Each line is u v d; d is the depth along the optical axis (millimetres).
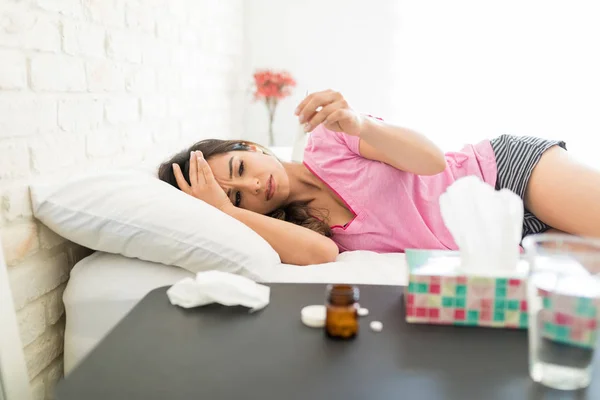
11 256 974
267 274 1068
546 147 1361
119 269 1076
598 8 2525
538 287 587
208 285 791
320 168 1372
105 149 1336
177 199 1108
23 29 987
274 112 2830
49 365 1117
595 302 564
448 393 562
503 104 2691
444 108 2746
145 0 1569
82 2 1201
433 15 2670
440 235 1341
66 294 1061
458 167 1425
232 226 1106
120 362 633
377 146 1208
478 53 2668
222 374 604
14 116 969
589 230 1251
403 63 2732
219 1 2355
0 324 900
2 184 945
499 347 667
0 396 902
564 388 576
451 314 726
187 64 1977
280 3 2738
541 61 2617
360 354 646
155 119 1680
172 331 715
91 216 1037
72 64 1166
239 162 1308
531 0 2580
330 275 1069
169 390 573
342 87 2791
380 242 1329
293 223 1333
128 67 1468
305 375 599
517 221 726
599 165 2348
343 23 2732
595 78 2578
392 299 816
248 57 2791
